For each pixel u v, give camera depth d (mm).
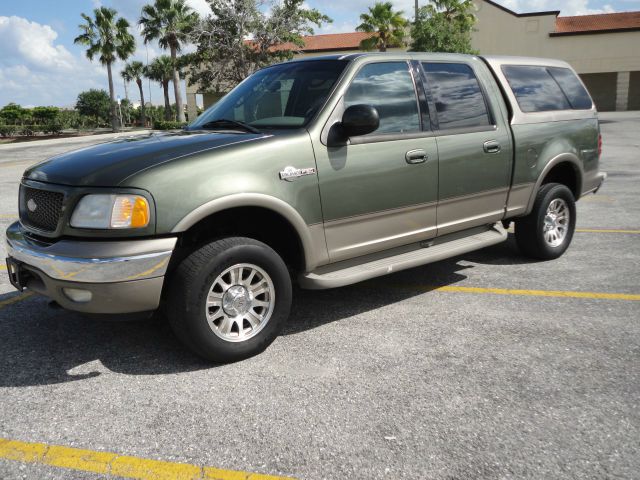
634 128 24562
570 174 5980
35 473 2559
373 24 34812
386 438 2762
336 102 3928
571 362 3537
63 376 3465
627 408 3002
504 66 5262
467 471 2514
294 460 2609
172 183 3244
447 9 32219
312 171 3734
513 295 4809
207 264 3359
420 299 4766
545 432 2795
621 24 42656
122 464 2605
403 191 4250
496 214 5094
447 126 4582
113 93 51625
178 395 3211
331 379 3373
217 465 2588
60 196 3332
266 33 31328
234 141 3588
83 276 3141
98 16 49125
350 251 4055
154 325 4246
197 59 33781
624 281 5117
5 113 64188
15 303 4789
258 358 3676
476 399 3113
